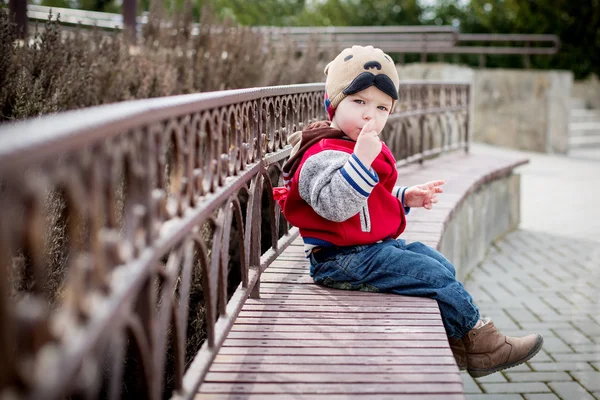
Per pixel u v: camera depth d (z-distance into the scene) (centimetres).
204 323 348
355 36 1479
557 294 546
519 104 1450
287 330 250
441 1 1866
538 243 727
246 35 671
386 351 232
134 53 555
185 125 184
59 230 285
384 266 284
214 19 674
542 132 1441
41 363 103
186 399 186
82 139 114
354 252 288
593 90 1848
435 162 752
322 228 282
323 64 720
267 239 509
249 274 273
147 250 151
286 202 284
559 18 1741
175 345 185
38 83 374
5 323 98
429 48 1474
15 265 217
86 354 115
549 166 1289
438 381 210
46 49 429
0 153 91
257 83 618
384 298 282
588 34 1748
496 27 1780
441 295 273
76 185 114
